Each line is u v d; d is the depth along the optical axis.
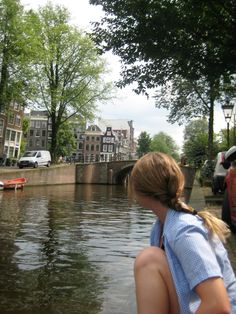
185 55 12.26
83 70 43.19
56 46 41.56
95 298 7.16
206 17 11.96
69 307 6.76
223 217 8.05
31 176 37.50
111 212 20.12
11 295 7.34
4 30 32.97
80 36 42.50
